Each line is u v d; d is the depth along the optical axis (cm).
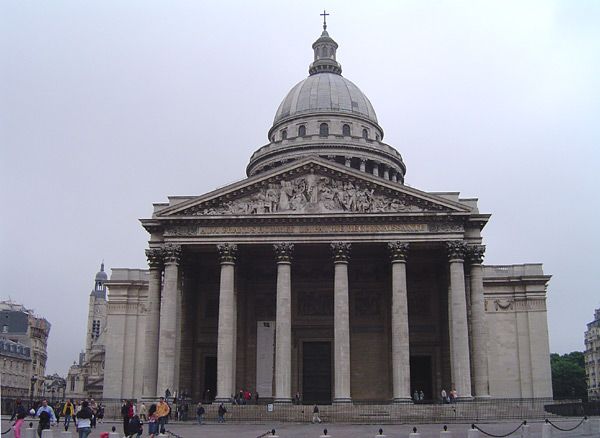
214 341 10044
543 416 7950
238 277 9981
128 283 11919
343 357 8438
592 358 19962
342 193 8900
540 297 11719
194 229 8925
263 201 8931
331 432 6088
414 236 8744
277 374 8450
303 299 10162
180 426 7106
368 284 10125
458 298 8550
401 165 15025
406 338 8481
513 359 11581
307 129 14950
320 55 16788
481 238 8956
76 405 9994
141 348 11712
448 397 8588
